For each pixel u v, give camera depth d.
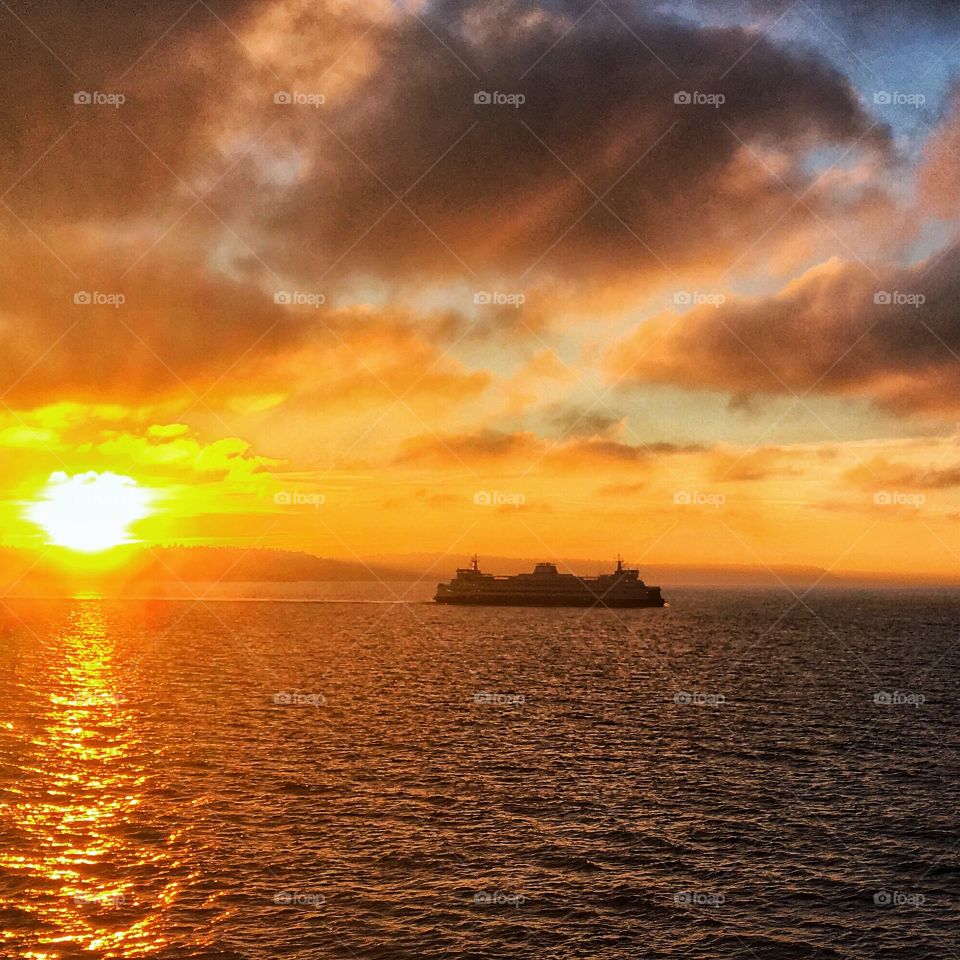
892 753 70.50
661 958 36.59
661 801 56.31
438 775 62.25
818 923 39.84
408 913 39.94
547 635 191.75
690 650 159.12
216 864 45.03
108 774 61.66
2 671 122.44
